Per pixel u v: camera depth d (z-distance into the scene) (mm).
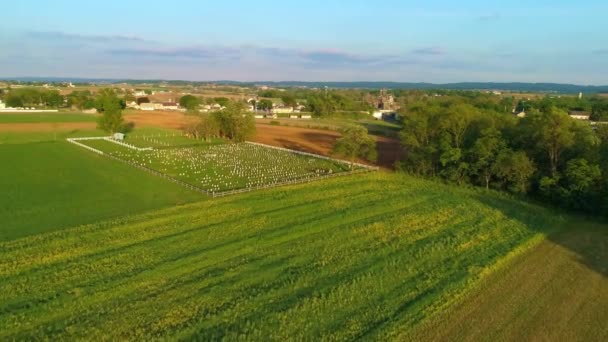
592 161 58906
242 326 29328
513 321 30828
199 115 133250
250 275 36906
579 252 43969
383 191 67125
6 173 74125
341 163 89938
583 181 56562
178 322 29641
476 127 74688
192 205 57656
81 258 39844
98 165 82875
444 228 50188
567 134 61656
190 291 33938
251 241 44750
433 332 29219
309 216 53562
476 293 34812
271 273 37469
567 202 58188
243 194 63875
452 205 59594
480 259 41094
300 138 129250
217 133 120438
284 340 27953
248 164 87750
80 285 34625
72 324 29297
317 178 75312
